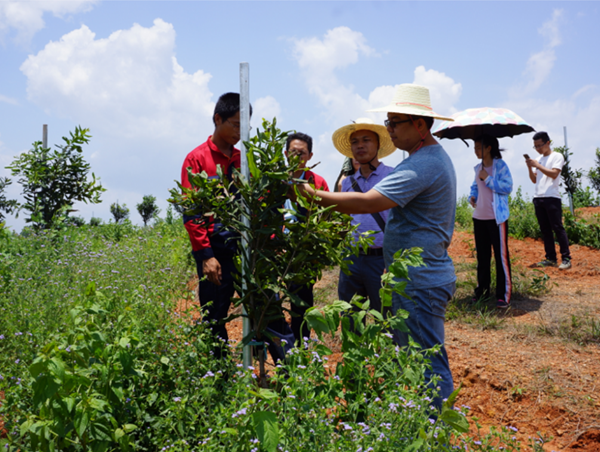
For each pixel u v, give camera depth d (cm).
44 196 717
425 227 246
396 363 233
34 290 436
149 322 267
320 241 223
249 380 210
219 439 193
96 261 595
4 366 286
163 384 238
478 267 569
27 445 200
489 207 539
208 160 288
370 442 185
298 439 187
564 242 717
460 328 483
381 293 234
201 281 298
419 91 262
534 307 530
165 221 1312
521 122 542
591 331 445
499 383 357
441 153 251
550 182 721
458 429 179
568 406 320
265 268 230
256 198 222
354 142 350
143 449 211
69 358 207
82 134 721
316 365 216
